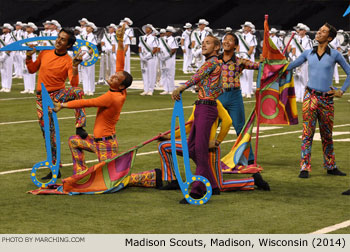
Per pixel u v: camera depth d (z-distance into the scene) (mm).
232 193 11156
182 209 10070
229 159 12391
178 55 65125
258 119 12320
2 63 30250
